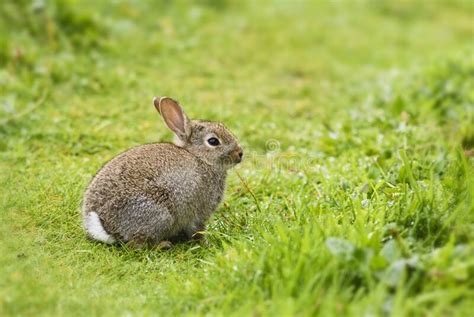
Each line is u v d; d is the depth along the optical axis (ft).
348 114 52.85
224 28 76.95
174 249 33.12
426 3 102.37
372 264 24.77
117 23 69.77
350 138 44.75
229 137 35.63
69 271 30.07
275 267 26.23
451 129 46.68
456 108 51.60
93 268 30.50
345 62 73.77
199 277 28.60
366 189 34.78
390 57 75.92
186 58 66.49
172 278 28.84
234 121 50.39
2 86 52.47
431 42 84.23
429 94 55.16
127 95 54.85
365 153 42.52
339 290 24.39
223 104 54.75
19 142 44.88
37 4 63.10
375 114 49.85
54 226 34.47
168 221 33.42
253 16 83.30
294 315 23.06
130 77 58.13
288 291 24.43
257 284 25.91
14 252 31.32
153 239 33.22
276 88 61.46
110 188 32.83
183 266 30.89
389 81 61.67
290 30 80.53
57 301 26.61
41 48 61.31
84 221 33.40
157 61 64.23
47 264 30.48
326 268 24.86
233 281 26.61
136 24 72.54
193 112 51.52
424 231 28.22
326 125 48.39
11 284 27.58
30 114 49.03
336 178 37.60
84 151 44.75
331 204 33.78
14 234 33.30
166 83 59.11
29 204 36.06
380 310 22.61
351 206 32.19
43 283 28.25
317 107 56.90
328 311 22.61
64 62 58.08
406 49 80.53
